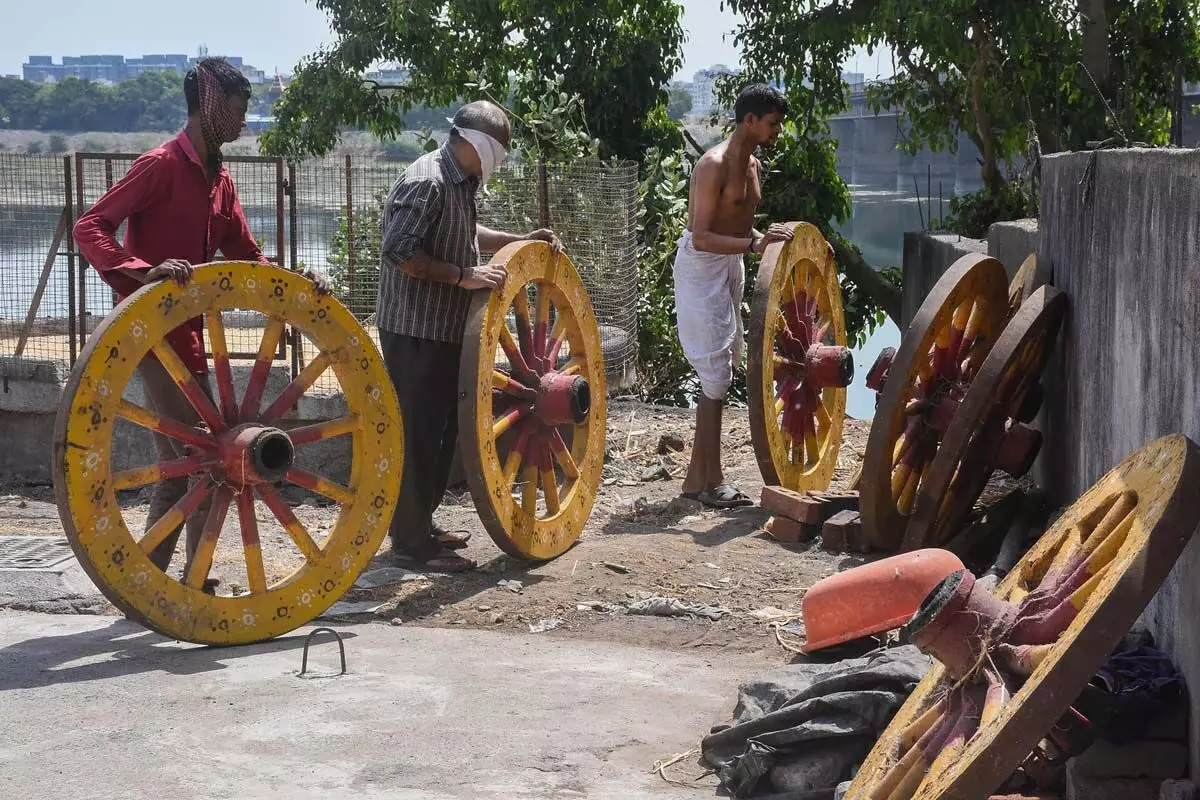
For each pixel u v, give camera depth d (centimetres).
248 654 498
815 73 1566
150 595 480
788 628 540
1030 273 694
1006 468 629
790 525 667
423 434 610
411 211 579
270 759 393
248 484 509
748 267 1533
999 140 1428
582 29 1614
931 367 636
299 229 958
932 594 343
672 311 1313
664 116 1681
